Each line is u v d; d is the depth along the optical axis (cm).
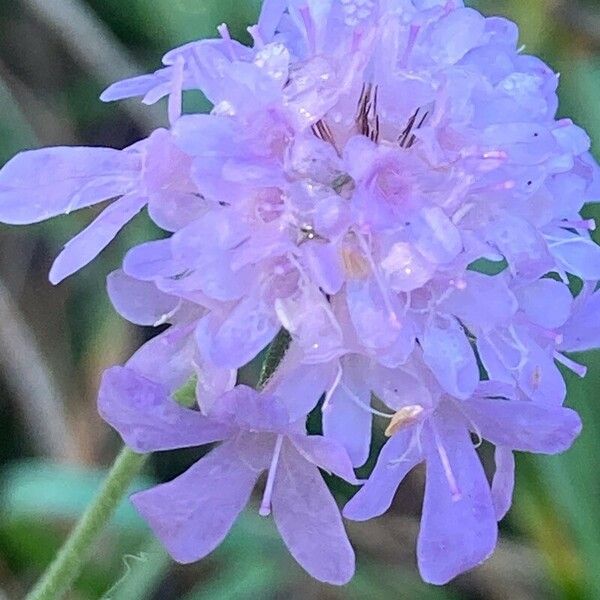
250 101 5
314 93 5
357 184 5
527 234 5
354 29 6
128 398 5
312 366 5
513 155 6
